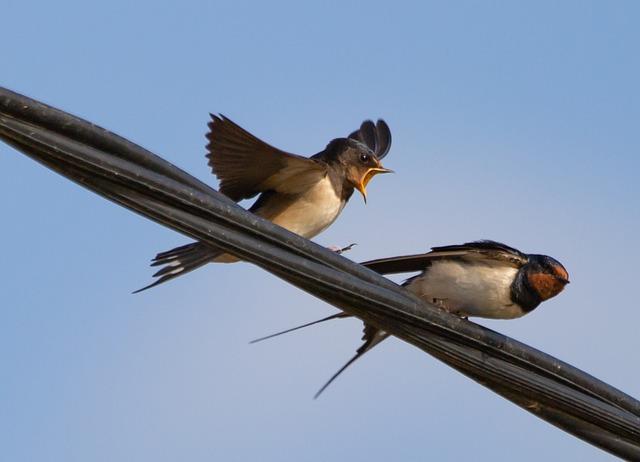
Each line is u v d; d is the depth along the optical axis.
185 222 9.92
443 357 11.49
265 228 10.20
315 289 10.62
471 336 11.38
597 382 11.86
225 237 10.08
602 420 11.88
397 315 11.02
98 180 9.54
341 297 10.74
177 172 9.79
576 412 11.87
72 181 9.52
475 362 11.55
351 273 10.68
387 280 10.95
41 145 9.20
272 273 10.45
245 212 10.10
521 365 11.67
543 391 11.76
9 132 9.10
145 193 9.71
